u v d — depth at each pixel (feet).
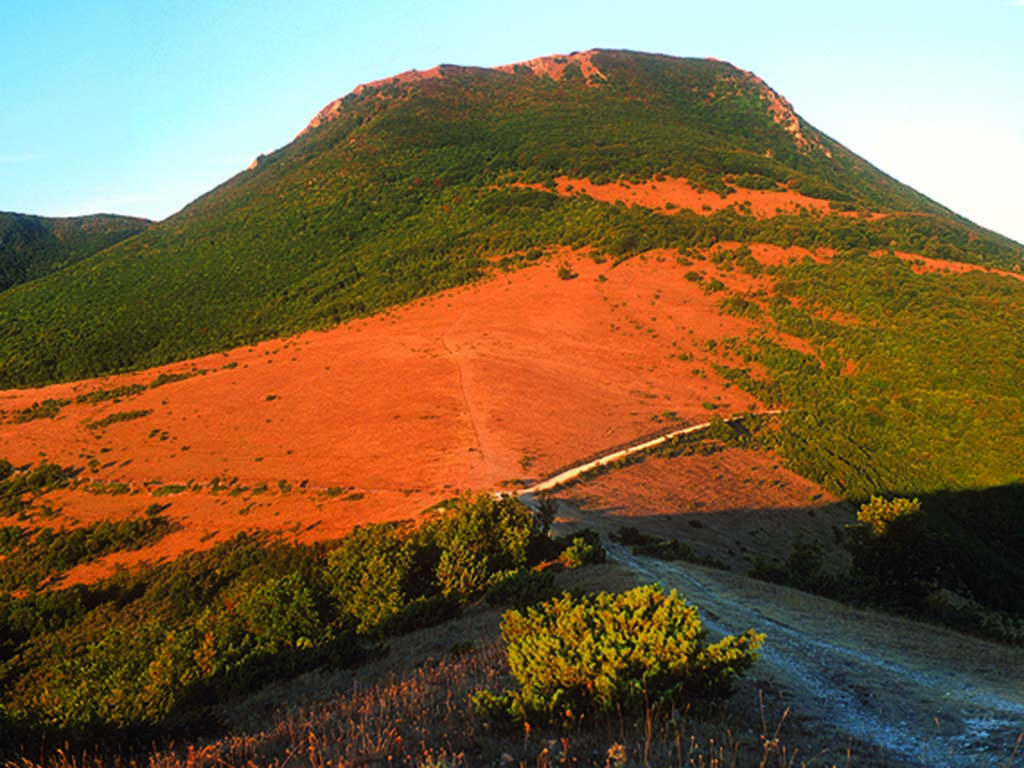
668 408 244.42
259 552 145.07
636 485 172.65
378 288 426.10
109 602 139.85
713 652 23.53
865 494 190.08
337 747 22.38
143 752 29.35
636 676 23.03
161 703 38.14
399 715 25.75
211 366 335.67
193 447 235.61
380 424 230.89
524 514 87.66
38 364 391.04
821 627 50.47
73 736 28.30
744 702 27.07
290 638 57.06
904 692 32.55
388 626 58.29
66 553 166.61
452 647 41.73
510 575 64.28
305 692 41.06
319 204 585.22
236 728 33.68
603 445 203.31
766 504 176.96
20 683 111.14
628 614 25.84
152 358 390.01
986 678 37.52
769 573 92.79
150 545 171.01
